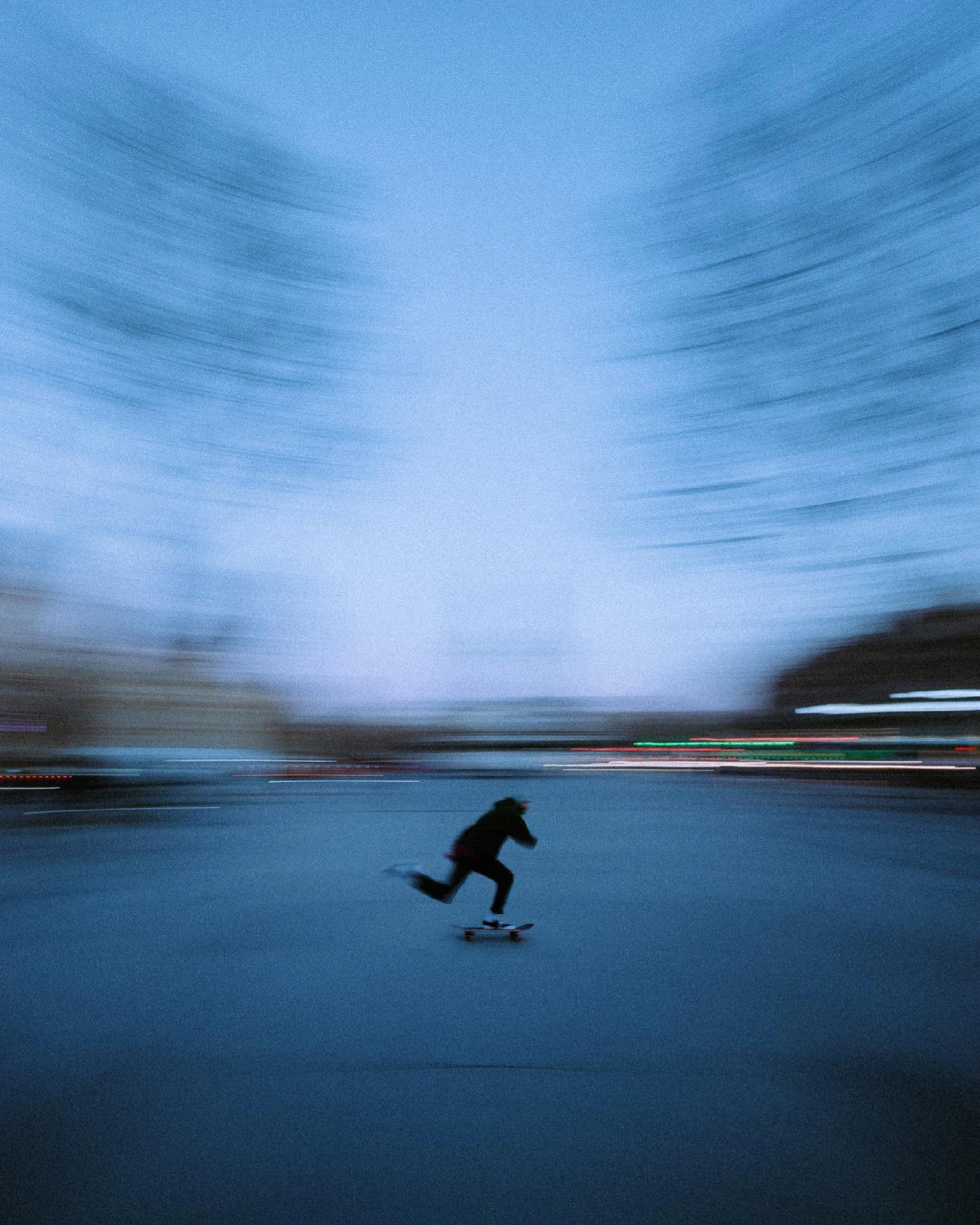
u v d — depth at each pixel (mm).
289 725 39500
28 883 9875
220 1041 4641
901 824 16594
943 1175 3197
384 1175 3199
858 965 6215
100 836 14625
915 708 29203
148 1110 3750
